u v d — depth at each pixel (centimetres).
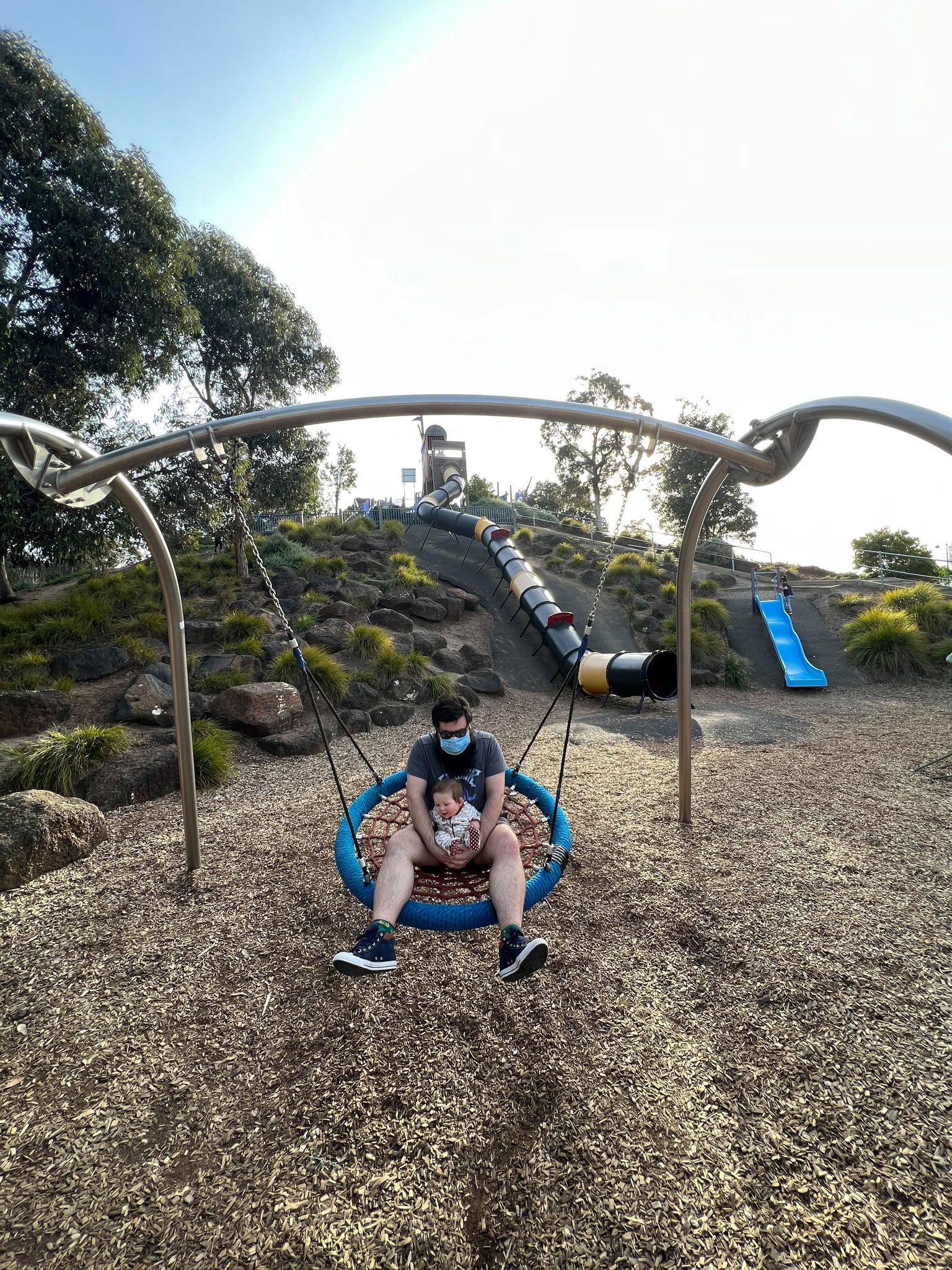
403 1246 209
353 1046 296
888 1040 288
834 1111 253
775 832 506
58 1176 235
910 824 519
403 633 1283
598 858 468
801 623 1631
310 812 566
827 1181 225
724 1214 215
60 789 588
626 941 370
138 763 628
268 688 826
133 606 1264
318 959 361
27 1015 318
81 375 1242
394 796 454
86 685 884
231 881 444
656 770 683
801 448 381
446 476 2831
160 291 1240
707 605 1591
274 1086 275
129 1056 292
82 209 1121
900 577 2075
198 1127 256
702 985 332
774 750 760
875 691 1236
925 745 757
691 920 387
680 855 471
